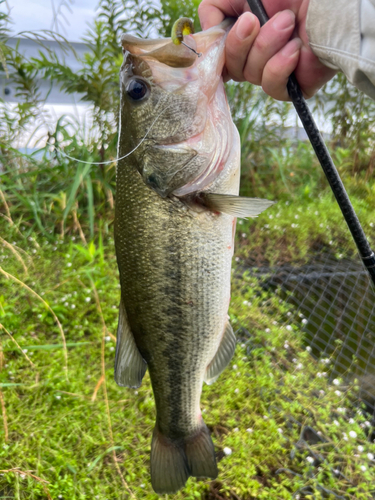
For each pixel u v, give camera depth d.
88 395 0.51
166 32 0.89
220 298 0.31
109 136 0.89
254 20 0.26
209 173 0.29
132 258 0.30
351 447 0.48
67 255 0.73
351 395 0.59
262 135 1.03
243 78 0.30
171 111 0.28
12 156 0.86
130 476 0.42
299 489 0.43
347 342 0.72
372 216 0.96
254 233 0.88
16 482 0.39
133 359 0.33
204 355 0.32
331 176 0.26
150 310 0.31
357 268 0.81
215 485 0.43
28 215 0.88
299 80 0.29
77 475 0.42
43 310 0.62
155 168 0.29
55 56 0.81
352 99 1.09
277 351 0.62
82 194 0.86
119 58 0.84
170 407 0.33
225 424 0.49
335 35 0.25
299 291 0.75
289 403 0.52
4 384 0.43
